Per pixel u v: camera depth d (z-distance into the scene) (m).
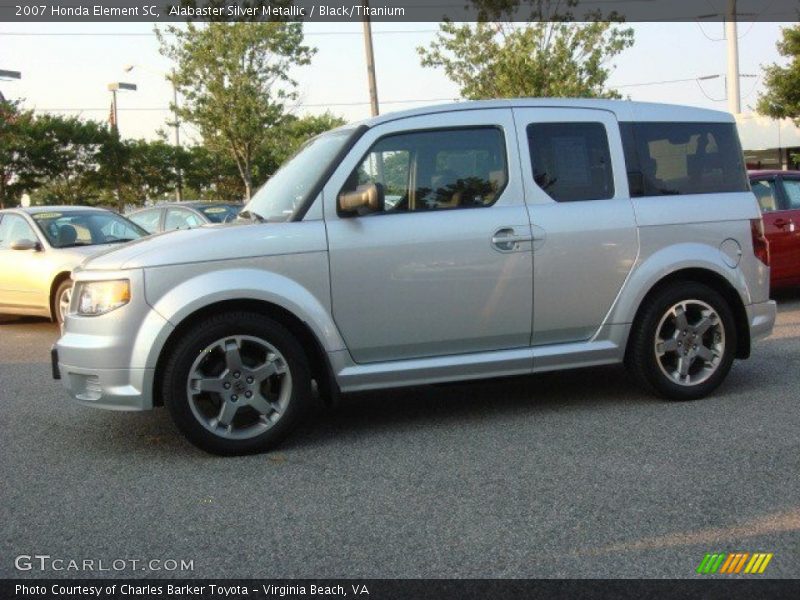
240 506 4.18
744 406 5.63
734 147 6.05
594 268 5.52
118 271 4.86
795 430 5.05
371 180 5.23
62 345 5.05
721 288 5.91
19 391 7.10
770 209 10.17
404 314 5.19
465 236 5.25
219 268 4.89
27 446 5.37
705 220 5.79
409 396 6.34
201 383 4.88
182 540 3.79
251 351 5.01
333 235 5.07
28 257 10.48
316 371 5.22
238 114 21.92
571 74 19.67
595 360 5.61
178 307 4.79
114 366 4.82
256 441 4.96
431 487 4.34
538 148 5.52
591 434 5.14
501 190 5.41
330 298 5.06
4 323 11.82
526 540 3.65
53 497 4.39
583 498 4.10
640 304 5.66
